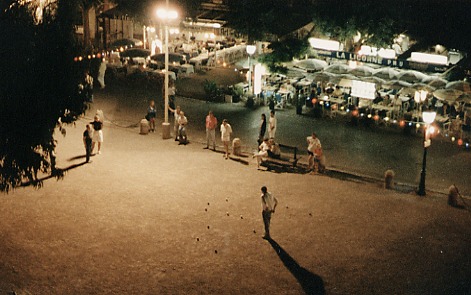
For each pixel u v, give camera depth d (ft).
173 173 81.25
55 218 65.77
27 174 48.75
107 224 64.59
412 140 100.17
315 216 67.72
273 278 54.13
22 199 70.64
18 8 48.65
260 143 89.15
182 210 68.69
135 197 72.33
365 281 54.08
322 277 54.49
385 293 52.16
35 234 61.77
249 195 73.72
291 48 119.34
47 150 49.96
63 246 59.31
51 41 48.96
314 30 126.11
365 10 117.19
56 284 52.39
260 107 118.62
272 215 67.67
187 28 147.64
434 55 108.99
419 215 68.95
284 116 112.88
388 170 77.92
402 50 130.52
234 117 111.34
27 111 47.06
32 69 47.37
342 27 118.42
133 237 61.62
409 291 52.60
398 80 107.04
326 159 89.66
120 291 51.55
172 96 111.86
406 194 76.23
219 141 98.07
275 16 126.41
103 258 57.16
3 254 57.36
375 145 97.04
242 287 52.60
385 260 58.03
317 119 111.24
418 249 60.49
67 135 98.07
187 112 114.32
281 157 89.71
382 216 68.33
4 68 46.26
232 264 56.54
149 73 134.21
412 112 106.42
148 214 67.36
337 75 112.06
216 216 67.21
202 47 165.58
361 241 61.87
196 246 59.93
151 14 143.54
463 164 89.04
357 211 69.51
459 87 99.71
